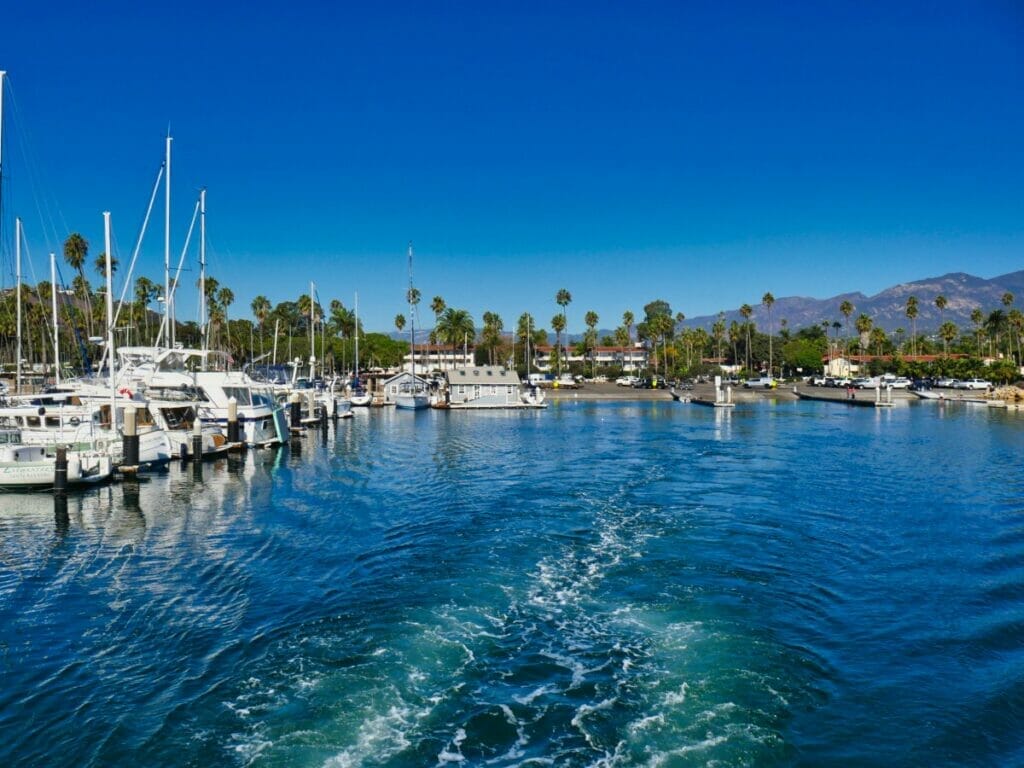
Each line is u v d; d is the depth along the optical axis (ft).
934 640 59.21
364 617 64.64
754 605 66.95
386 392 380.17
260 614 66.23
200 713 48.32
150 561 83.76
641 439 208.85
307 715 47.75
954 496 116.98
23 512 109.91
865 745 44.21
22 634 62.08
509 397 370.32
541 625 62.28
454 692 50.55
